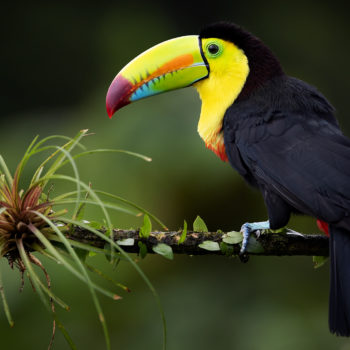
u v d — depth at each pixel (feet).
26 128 40.37
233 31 24.85
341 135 22.67
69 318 33.58
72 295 32.91
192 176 34.99
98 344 34.04
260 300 36.76
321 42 54.44
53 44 54.34
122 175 35.01
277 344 34.68
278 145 22.75
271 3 54.80
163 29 50.90
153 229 35.29
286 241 20.44
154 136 35.32
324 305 37.06
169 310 35.55
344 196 20.71
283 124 23.09
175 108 36.42
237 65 24.72
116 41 49.06
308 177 21.52
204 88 25.35
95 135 37.27
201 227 19.90
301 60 54.03
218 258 37.58
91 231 17.83
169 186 35.04
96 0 53.93
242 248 20.11
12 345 32.73
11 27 54.19
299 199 21.57
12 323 15.99
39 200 18.33
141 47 49.11
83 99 53.62
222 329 35.42
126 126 36.09
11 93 54.03
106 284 34.06
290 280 37.70
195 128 35.63
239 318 35.94
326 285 37.88
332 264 20.02
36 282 16.44
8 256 17.67
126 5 53.01
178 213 35.47
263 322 35.68
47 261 32.30
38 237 16.62
